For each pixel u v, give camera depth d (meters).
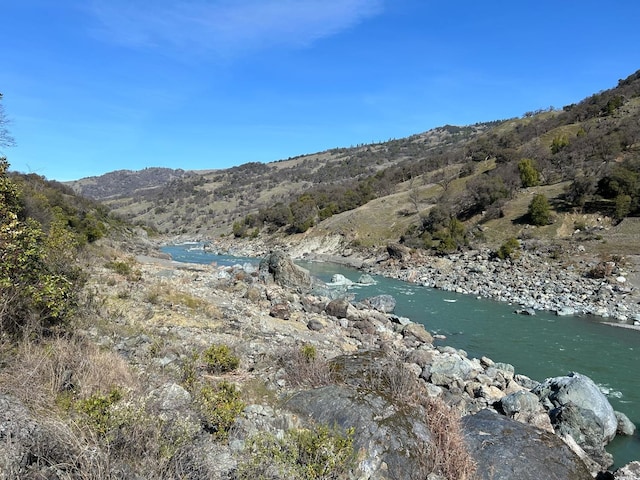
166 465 5.36
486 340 20.81
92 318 12.03
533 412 10.85
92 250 33.34
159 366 9.56
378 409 8.07
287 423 7.76
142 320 13.80
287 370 10.37
